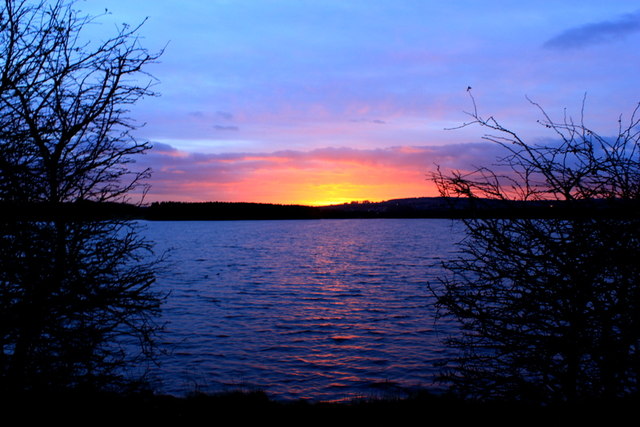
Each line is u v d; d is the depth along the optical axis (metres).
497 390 5.03
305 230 175.12
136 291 5.17
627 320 4.35
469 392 5.21
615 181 4.50
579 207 4.61
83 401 5.02
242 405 8.79
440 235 124.06
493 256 5.09
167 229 190.62
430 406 8.02
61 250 4.81
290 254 66.31
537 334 4.90
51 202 4.76
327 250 73.19
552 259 4.71
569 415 4.52
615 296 4.48
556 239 4.76
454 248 72.50
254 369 14.21
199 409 8.36
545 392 4.75
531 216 4.91
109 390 5.71
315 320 21.58
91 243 5.15
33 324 4.54
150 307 5.26
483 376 5.06
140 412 6.24
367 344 17.09
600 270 4.48
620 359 4.29
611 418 4.33
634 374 4.44
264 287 33.28
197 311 23.72
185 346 16.73
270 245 88.38
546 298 4.69
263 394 9.72
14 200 4.50
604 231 4.44
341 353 15.99
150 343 5.72
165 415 7.32
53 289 4.68
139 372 11.70
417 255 60.16
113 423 5.50
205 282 36.03
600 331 4.53
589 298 4.50
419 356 15.28
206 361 14.91
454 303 5.25
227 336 18.41
